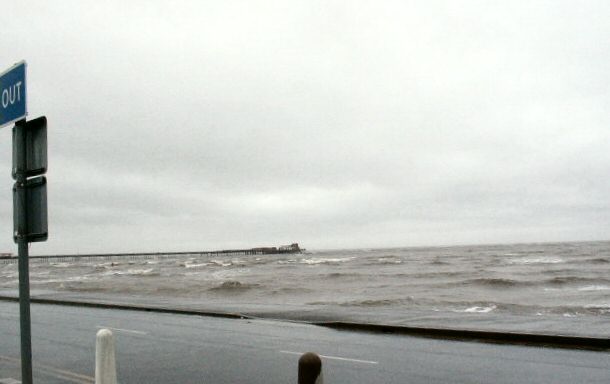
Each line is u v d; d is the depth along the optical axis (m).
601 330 12.29
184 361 10.05
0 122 4.32
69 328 14.96
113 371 4.41
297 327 14.73
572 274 51.66
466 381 8.27
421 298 29.88
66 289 37.53
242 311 17.91
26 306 4.07
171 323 15.88
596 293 34.53
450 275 53.62
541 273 53.72
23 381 4.02
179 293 35.50
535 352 10.65
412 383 8.15
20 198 4.08
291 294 35.03
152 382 8.38
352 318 15.45
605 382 8.14
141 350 11.28
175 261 157.62
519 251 138.12
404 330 13.37
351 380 8.38
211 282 48.34
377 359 10.05
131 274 72.38
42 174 3.98
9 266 145.88
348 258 128.50
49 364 9.80
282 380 8.48
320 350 11.09
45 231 3.92
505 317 15.11
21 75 4.02
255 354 10.72
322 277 54.28
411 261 93.62
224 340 12.53
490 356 10.26
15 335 13.70
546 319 14.56
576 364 9.43
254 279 53.34
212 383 8.30
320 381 3.46
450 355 10.39
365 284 43.66
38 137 4.02
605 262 74.12
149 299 23.61
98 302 21.88
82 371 9.16
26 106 3.93
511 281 41.81
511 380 8.29
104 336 4.39
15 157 4.12
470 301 27.61
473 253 136.00
